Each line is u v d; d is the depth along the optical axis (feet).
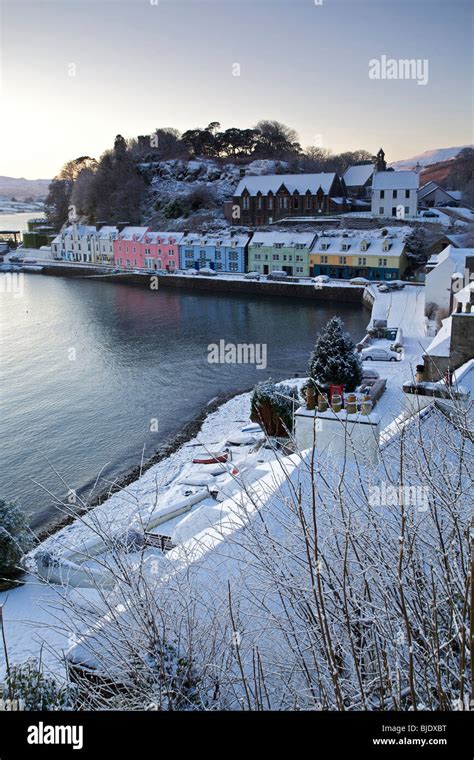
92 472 112.06
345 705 20.36
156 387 159.84
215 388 157.89
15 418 140.26
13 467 115.65
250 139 564.30
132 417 138.82
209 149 561.84
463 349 62.64
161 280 334.44
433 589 19.26
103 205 459.73
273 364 177.68
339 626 21.50
